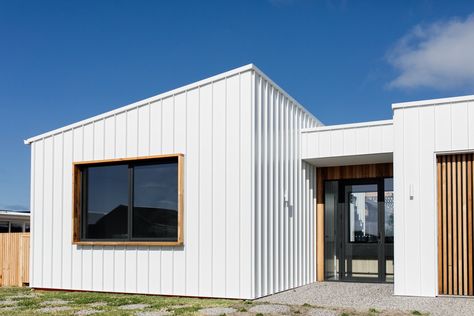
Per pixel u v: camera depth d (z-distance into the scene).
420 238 8.71
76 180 10.19
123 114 9.94
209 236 8.83
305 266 10.82
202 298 8.75
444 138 8.72
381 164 11.17
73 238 10.05
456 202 8.64
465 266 8.47
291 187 10.27
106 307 7.64
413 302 7.96
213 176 8.90
